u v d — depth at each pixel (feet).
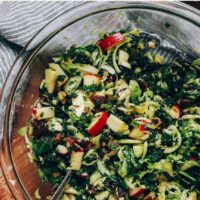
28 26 1.49
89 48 1.38
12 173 1.34
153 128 1.33
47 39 1.31
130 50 1.38
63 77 1.35
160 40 1.39
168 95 1.38
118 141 1.32
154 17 1.34
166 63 1.40
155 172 1.31
